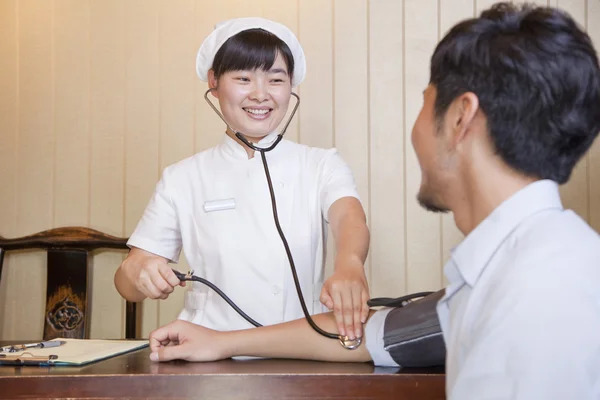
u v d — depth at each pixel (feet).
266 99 5.32
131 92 9.04
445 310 2.75
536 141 2.45
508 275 2.28
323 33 8.82
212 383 3.29
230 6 8.91
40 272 9.10
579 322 2.12
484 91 2.48
